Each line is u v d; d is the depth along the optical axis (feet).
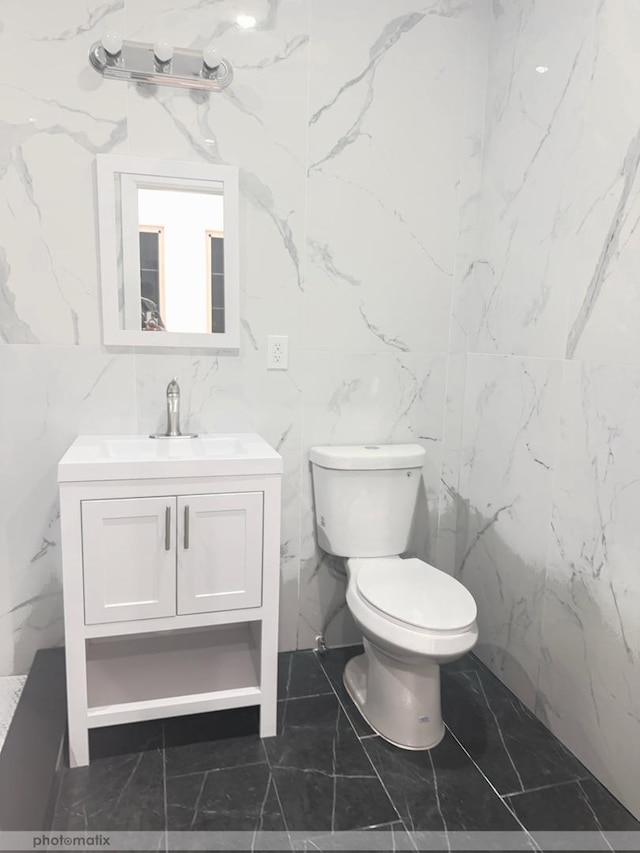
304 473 7.18
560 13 5.72
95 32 5.83
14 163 5.83
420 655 5.23
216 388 6.73
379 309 7.13
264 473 5.50
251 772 5.37
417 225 7.10
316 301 6.90
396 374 7.32
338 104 6.61
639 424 4.89
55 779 5.12
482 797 5.15
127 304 6.27
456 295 7.39
